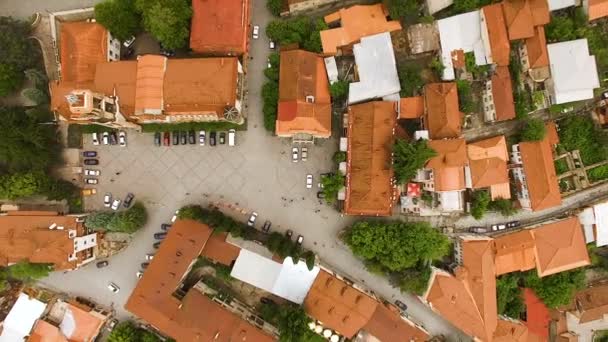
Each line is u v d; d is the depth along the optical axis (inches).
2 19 3006.9
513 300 3430.1
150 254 3336.6
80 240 3120.1
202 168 3312.0
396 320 3193.9
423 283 3223.4
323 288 3154.5
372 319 3174.2
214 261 3262.8
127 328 3253.0
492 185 3206.2
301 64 3041.3
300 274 3184.1
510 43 3179.1
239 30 2979.8
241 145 3307.1
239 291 3425.2
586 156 3380.9
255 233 3304.6
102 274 3358.8
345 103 3262.8
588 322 3518.7
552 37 3134.8
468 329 3181.6
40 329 3270.2
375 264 3253.0
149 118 3009.4
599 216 3312.0
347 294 3144.7
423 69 3262.8
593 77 3085.6
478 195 3216.0
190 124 3216.0
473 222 3395.7
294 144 3304.6
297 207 3334.2
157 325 3134.8
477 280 3137.3
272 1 3122.5
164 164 3302.2
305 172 3326.8
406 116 3171.8
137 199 3314.5
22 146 2967.5
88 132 3260.3
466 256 3189.0
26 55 3048.7
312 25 3193.9
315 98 3083.2
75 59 2950.3
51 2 3189.0
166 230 3319.4
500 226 3400.6
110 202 3299.7
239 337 3093.0
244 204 3326.8
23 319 3255.4
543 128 3169.3
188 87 2866.6
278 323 3147.1
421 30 3169.3
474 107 3267.7
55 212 3196.4
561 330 3535.9
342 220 3346.5
